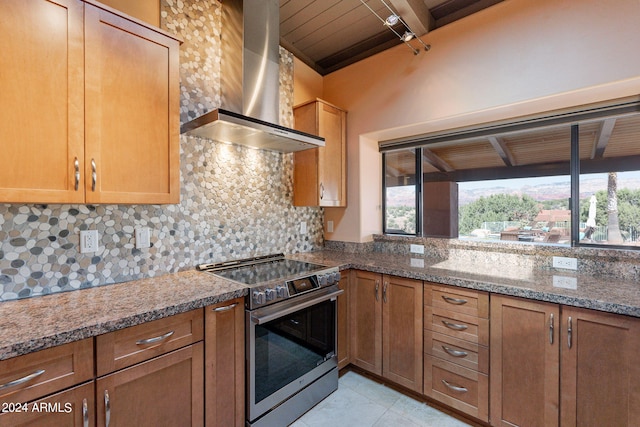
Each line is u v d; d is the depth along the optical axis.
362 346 2.27
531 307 1.53
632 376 1.28
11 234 1.32
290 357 1.81
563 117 1.95
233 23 2.02
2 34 1.07
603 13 1.60
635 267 1.68
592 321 1.37
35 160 1.13
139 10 1.67
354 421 1.82
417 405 1.97
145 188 1.44
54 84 1.18
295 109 2.67
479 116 2.14
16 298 1.32
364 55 2.85
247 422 1.58
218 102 2.04
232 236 2.18
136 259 1.70
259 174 2.38
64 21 1.20
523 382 1.56
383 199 2.97
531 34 1.82
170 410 1.28
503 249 2.15
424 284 1.93
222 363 1.47
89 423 1.06
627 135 1.80
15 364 0.91
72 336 1.00
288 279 1.77
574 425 1.42
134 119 1.40
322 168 2.54
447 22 2.31
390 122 2.50
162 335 1.25
